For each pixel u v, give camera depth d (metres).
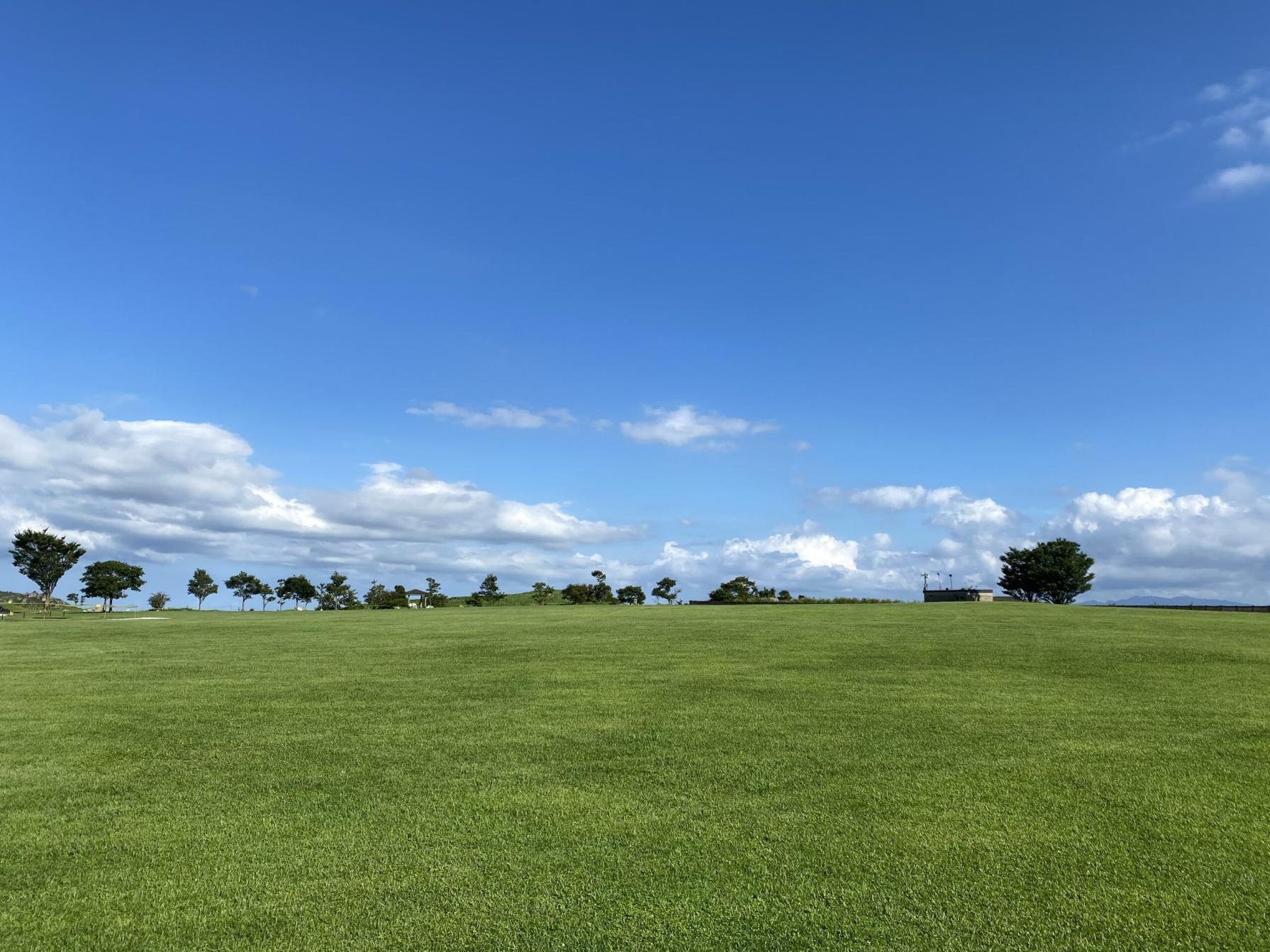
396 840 5.48
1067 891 4.60
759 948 3.99
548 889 4.67
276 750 7.94
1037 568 69.94
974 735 8.30
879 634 18.62
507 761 7.44
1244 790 6.43
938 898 4.51
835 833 5.52
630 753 7.69
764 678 12.14
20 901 4.61
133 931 4.25
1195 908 4.39
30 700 10.89
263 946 4.07
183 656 16.22
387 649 17.02
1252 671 12.62
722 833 5.54
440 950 4.01
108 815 6.05
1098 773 6.89
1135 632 19.19
